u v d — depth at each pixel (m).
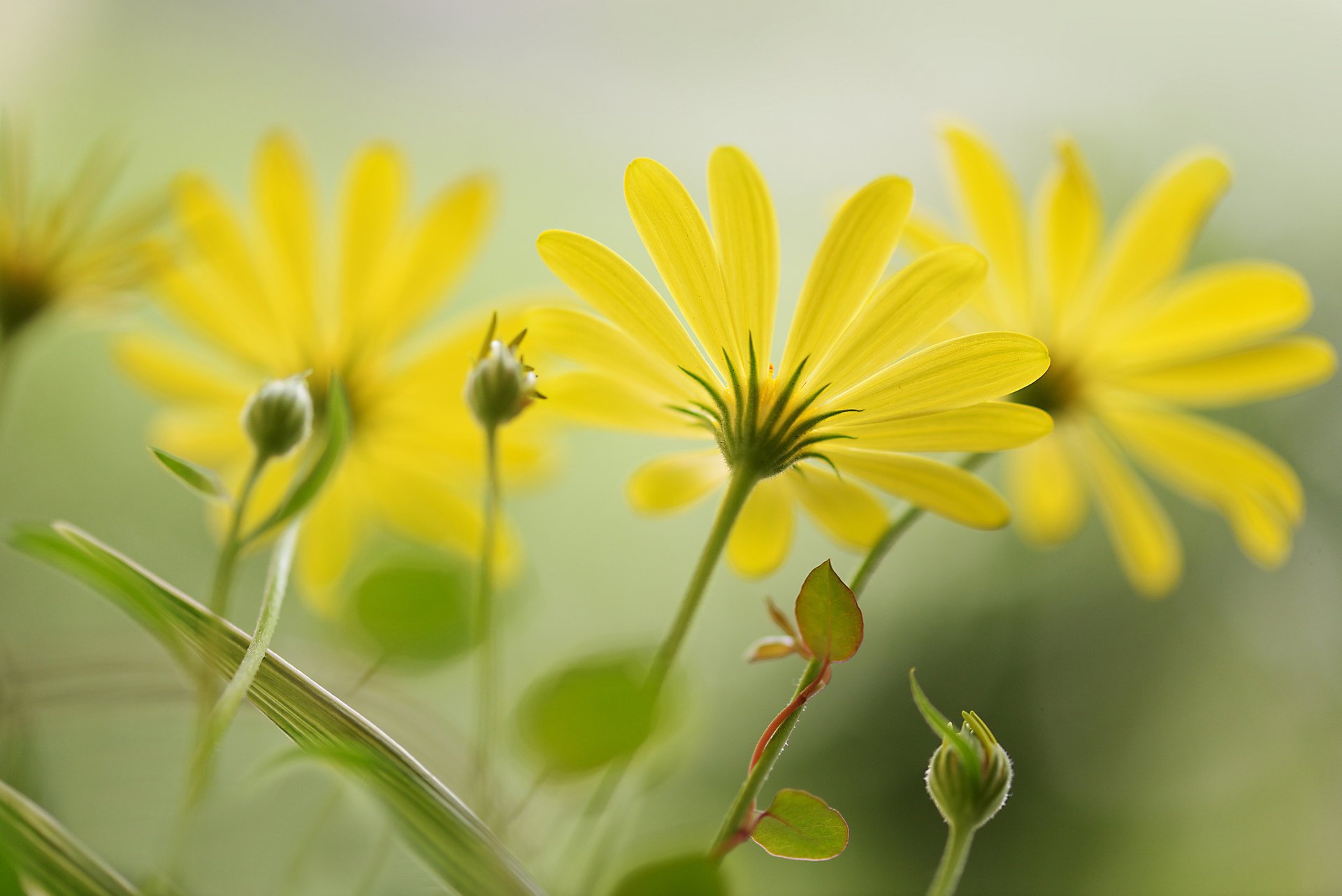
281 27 1.56
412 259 0.57
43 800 0.50
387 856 0.50
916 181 1.73
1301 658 1.34
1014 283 0.57
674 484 0.53
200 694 0.46
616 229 1.65
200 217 0.56
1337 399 1.44
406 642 0.47
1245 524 0.59
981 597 1.39
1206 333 0.57
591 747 0.44
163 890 0.46
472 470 0.57
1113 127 1.75
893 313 0.48
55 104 1.32
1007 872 1.14
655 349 0.49
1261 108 1.70
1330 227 1.59
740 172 0.48
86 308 0.56
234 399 0.59
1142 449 0.58
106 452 0.94
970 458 0.52
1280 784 1.27
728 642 1.22
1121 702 1.32
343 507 0.57
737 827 0.46
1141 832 1.23
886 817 1.13
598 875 0.47
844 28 1.79
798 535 1.36
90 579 0.46
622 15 1.73
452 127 1.65
